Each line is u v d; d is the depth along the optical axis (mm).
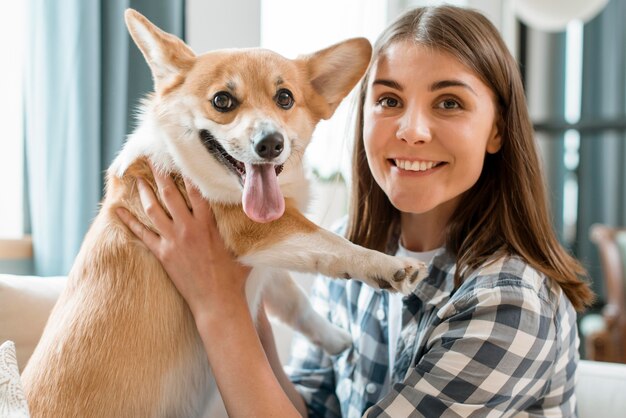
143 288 1299
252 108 1363
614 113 4551
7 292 1499
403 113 1356
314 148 2889
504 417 1223
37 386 1233
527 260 1315
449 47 1324
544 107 4566
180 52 1433
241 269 1332
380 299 1558
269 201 1270
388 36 1445
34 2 2039
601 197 4566
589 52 4566
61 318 1303
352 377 1564
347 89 1513
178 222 1291
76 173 2037
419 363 1200
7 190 2109
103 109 2186
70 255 2029
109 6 2180
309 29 3109
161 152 1386
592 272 4457
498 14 4180
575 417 1438
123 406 1244
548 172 4457
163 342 1299
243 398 1212
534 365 1172
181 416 1361
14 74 2109
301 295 1591
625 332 3254
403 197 1371
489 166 1464
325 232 1305
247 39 2691
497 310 1166
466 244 1383
